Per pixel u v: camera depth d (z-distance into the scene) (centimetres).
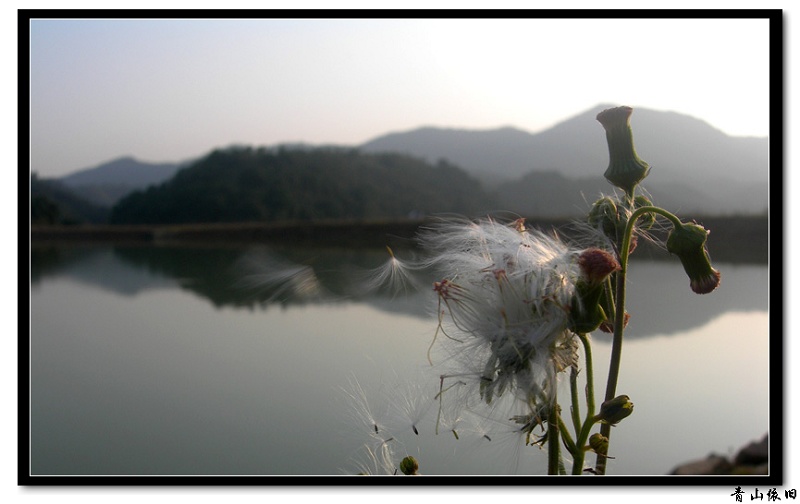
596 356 29
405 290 14
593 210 13
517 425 13
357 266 45
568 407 18
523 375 12
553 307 12
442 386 13
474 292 13
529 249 13
